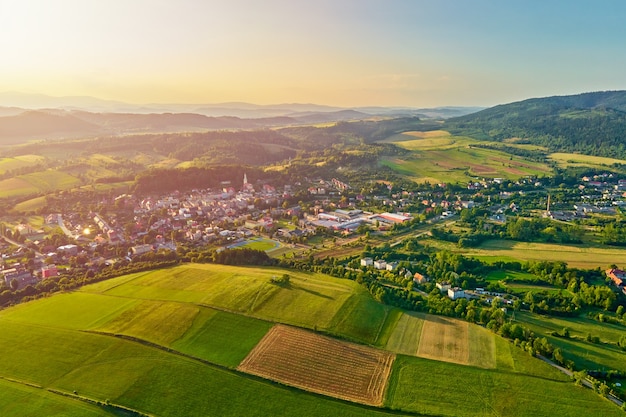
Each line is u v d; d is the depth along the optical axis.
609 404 109.75
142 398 113.56
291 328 146.75
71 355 131.88
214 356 131.88
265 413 108.06
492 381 119.00
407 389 116.31
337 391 116.31
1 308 169.88
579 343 141.00
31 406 109.88
